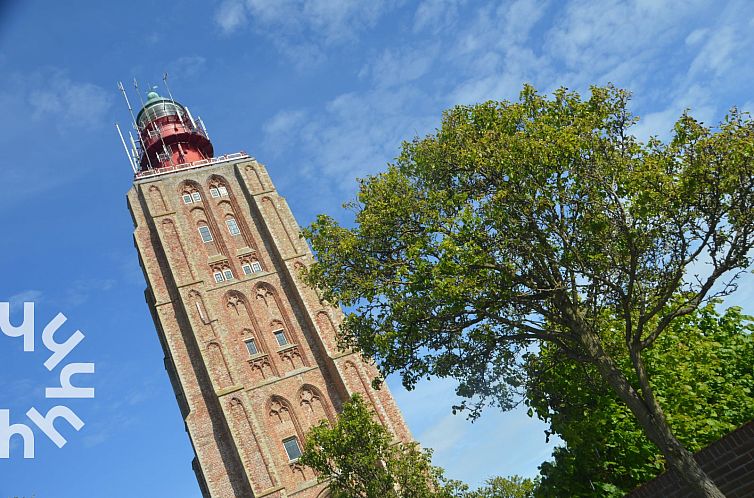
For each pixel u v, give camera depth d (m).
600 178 19.92
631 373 23.83
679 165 19.38
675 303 24.78
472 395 23.12
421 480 36.66
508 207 20.70
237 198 63.53
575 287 20.88
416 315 21.50
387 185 23.67
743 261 18.73
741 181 18.48
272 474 49.41
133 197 62.66
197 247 60.06
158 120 74.69
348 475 37.31
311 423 53.06
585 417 22.75
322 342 55.09
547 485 22.23
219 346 54.41
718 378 24.34
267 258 60.38
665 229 19.55
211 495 49.91
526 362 23.64
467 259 20.45
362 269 23.59
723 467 16.23
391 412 53.16
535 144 20.25
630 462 22.06
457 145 22.45
